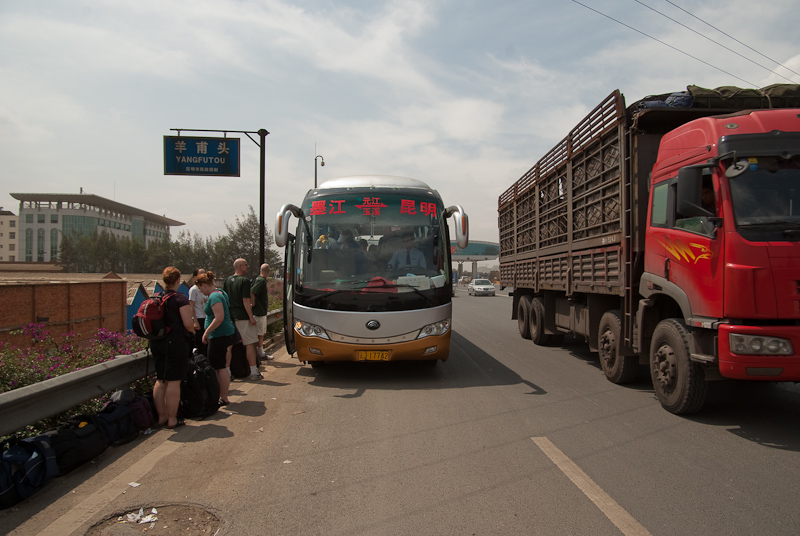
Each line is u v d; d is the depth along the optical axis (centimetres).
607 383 757
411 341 759
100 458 452
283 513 343
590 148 812
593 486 381
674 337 567
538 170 1130
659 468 417
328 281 780
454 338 1325
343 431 530
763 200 491
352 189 844
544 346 1159
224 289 818
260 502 360
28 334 880
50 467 379
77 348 768
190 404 579
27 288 1088
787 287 468
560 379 789
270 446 483
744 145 501
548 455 448
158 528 324
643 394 684
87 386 480
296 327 788
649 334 644
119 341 793
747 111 529
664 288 589
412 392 709
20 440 386
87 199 9925
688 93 646
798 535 307
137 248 7206
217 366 644
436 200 852
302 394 707
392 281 769
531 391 707
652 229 623
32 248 9838
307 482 395
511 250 1438
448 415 587
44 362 611
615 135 709
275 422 566
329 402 658
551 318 1110
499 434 512
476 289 4216
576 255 875
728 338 478
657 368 603
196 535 316
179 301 549
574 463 429
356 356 760
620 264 696
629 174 674
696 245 529
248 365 834
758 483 385
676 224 573
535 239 1170
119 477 407
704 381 545
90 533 318
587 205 821
